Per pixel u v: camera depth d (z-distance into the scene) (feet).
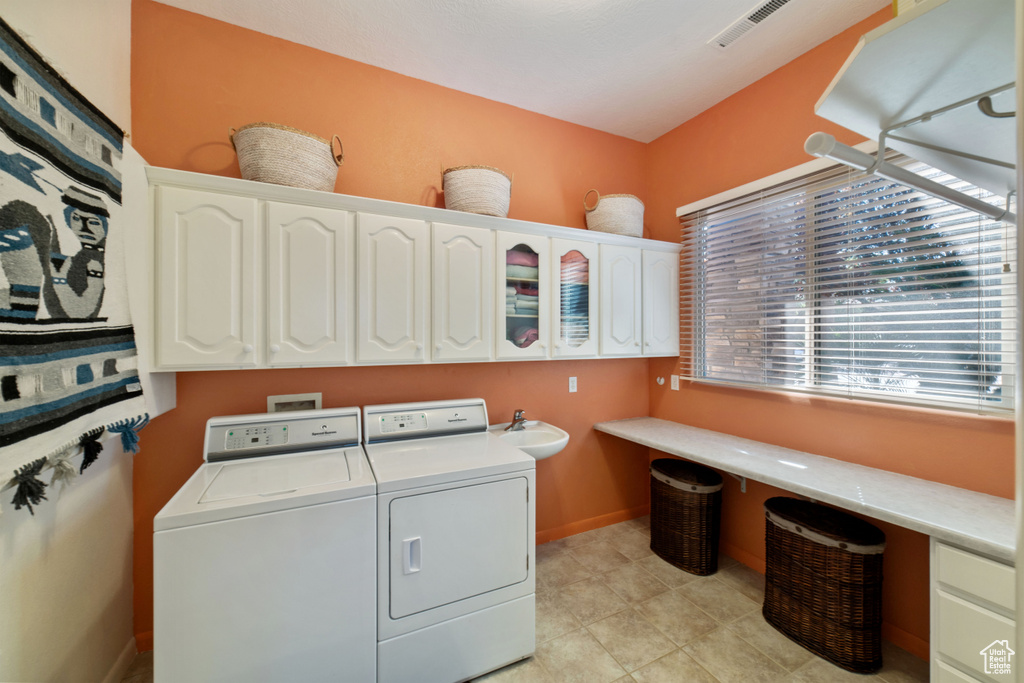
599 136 9.36
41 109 3.13
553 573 7.51
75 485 4.18
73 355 3.39
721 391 8.27
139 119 5.58
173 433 5.73
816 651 5.54
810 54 6.70
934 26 2.10
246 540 4.07
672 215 9.34
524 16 5.96
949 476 5.25
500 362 8.13
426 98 7.48
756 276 7.52
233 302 5.21
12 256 2.77
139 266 4.61
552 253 7.50
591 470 9.26
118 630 5.09
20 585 3.35
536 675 5.26
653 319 8.63
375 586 4.60
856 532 5.39
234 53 6.11
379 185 7.06
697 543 7.45
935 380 5.32
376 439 6.19
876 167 3.07
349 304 5.87
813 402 6.73
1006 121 2.90
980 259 4.95
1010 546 3.66
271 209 5.41
